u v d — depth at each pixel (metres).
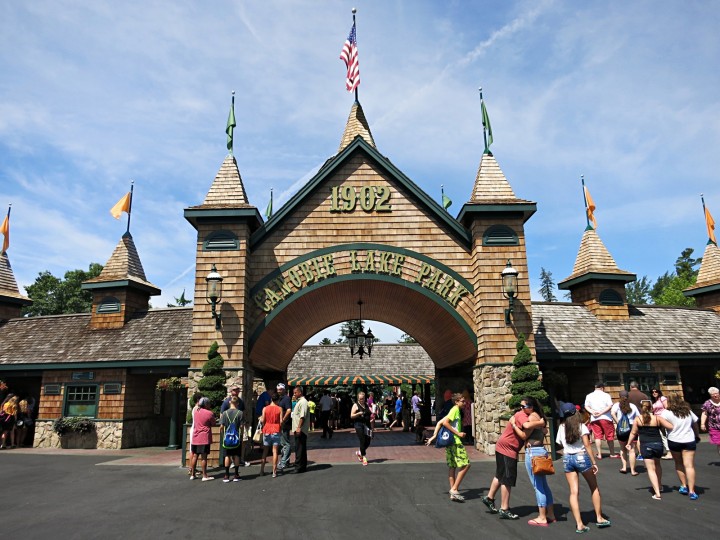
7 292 22.44
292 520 7.39
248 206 14.56
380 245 15.20
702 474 10.53
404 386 39.62
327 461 13.12
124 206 21.81
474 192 15.40
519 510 7.88
